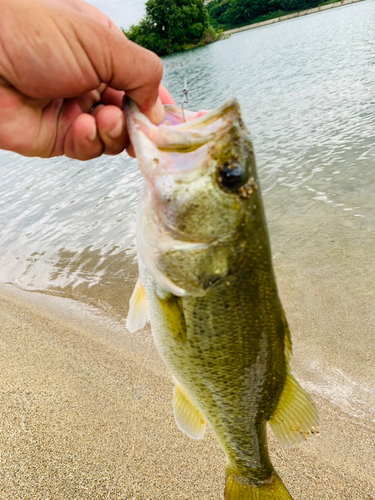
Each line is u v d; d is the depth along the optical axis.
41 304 0.69
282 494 0.27
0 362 0.51
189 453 0.37
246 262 0.22
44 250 0.93
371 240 0.69
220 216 0.21
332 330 0.53
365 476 0.35
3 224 1.16
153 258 0.21
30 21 0.15
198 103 2.29
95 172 1.49
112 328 0.59
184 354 0.24
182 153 0.20
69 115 0.20
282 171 1.07
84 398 0.44
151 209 0.21
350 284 0.60
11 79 0.17
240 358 0.24
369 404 0.43
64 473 0.35
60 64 0.16
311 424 0.26
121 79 0.18
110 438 0.39
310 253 0.70
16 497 0.33
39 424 0.40
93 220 1.05
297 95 1.92
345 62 2.37
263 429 0.27
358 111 1.43
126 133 0.21
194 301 0.22
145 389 0.45
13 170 1.82
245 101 2.08
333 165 1.03
